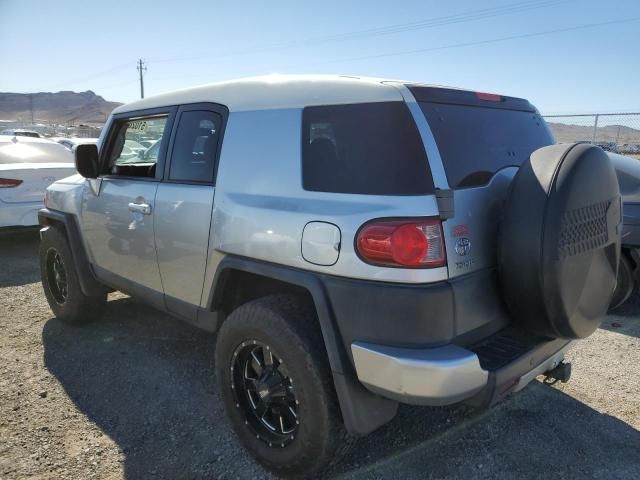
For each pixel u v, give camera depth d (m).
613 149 11.56
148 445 2.85
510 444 2.85
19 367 3.76
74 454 2.76
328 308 2.25
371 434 2.95
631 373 3.65
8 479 2.56
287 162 2.51
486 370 2.13
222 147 2.84
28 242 8.16
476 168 2.39
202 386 3.49
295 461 2.46
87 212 3.94
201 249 2.89
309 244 2.31
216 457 2.75
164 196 3.15
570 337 2.37
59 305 4.55
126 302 5.14
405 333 2.08
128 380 3.57
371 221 2.13
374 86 2.35
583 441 2.87
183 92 3.28
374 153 2.23
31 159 7.52
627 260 4.62
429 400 2.04
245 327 2.54
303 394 2.36
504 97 2.88
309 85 2.57
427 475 2.60
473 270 2.26
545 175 2.21
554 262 2.14
